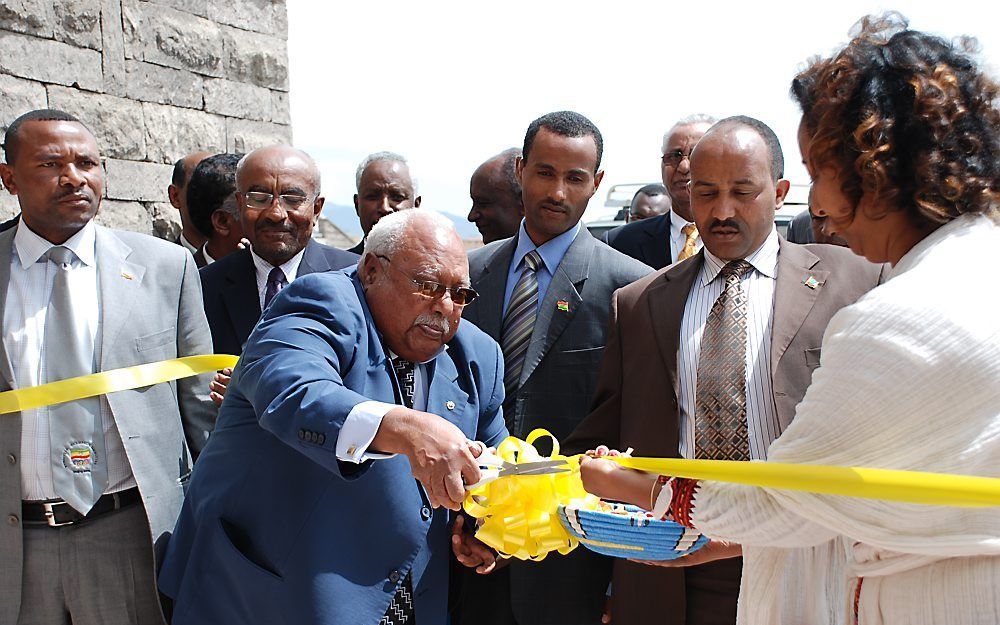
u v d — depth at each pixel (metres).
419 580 2.48
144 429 3.10
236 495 2.44
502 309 3.66
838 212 1.82
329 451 2.11
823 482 1.60
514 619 3.33
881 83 1.69
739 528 1.84
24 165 3.07
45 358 3.05
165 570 2.67
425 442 2.03
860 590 1.80
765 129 2.94
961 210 1.68
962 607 1.62
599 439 3.10
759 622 2.00
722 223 2.84
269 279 4.04
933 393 1.55
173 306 3.30
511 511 2.34
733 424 2.73
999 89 1.68
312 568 2.35
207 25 6.43
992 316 1.56
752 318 2.83
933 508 1.60
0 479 2.96
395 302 2.44
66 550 3.01
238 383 2.43
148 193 6.01
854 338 1.63
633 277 3.54
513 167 5.09
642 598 2.86
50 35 5.38
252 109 6.79
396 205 4.96
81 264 3.16
